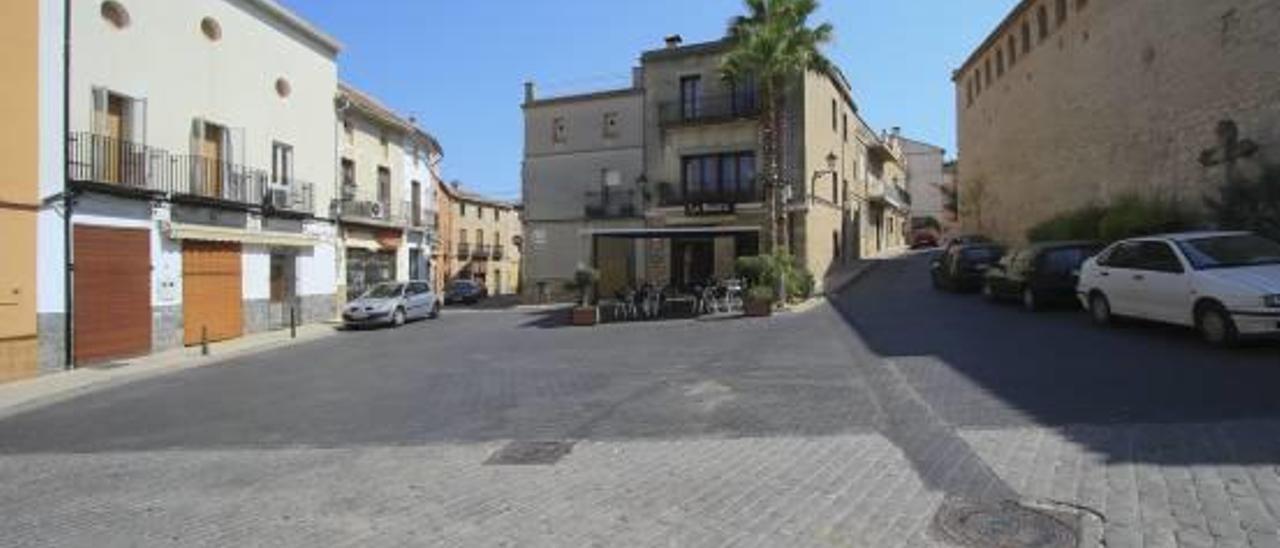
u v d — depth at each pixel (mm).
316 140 30906
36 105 19016
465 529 6160
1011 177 39375
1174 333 13805
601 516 6273
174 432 11086
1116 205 24328
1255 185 17828
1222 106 20547
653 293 26422
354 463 8500
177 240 23547
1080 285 16344
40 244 19078
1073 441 7438
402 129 38031
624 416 10070
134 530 6602
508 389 12836
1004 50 40312
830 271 38844
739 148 36938
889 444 7855
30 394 16141
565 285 39312
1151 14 24469
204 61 24719
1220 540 5043
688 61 38312
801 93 35531
